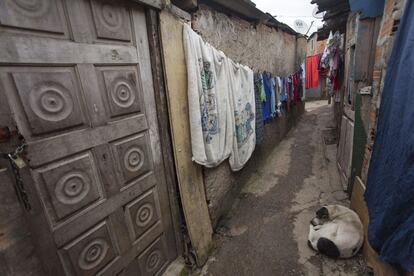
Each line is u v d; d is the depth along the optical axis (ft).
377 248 5.11
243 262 7.28
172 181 6.50
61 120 3.82
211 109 7.24
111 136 4.69
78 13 3.92
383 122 5.32
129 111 5.05
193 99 6.33
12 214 3.27
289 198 10.84
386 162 4.93
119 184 4.99
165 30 5.55
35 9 3.37
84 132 4.19
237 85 9.12
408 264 4.06
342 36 14.98
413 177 3.95
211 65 7.04
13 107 3.24
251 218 9.53
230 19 9.46
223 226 9.06
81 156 4.21
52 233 3.87
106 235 4.84
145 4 4.99
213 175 8.38
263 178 13.03
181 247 7.20
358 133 8.56
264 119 13.28
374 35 7.80
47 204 3.76
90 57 4.16
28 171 3.46
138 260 5.76
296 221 9.07
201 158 6.72
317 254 7.27
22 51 3.27
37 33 3.43
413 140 3.84
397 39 4.81
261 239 8.25
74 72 3.96
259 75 12.06
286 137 20.49
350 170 9.80
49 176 3.74
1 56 3.07
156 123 5.90
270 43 14.58
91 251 4.58
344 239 6.79
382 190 5.08
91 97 4.25
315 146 17.75
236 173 10.77
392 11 5.69
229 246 8.00
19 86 3.29
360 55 8.25
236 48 10.09
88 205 4.41
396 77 4.71
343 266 6.72
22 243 3.42
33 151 3.49
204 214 7.61
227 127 8.39
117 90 4.74
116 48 4.62
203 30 7.56
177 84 6.09
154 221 6.12
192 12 6.97
